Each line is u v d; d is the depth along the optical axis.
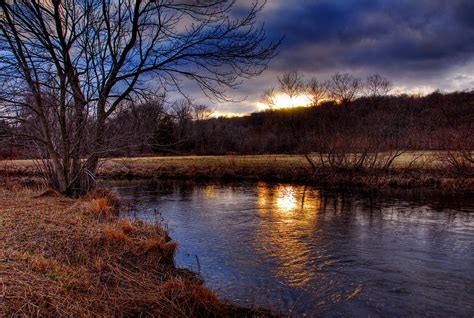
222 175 35.31
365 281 9.02
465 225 15.30
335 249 11.73
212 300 6.87
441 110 45.50
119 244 8.75
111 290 6.32
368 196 23.80
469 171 26.64
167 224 14.49
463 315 7.34
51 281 5.68
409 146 31.17
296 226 15.01
